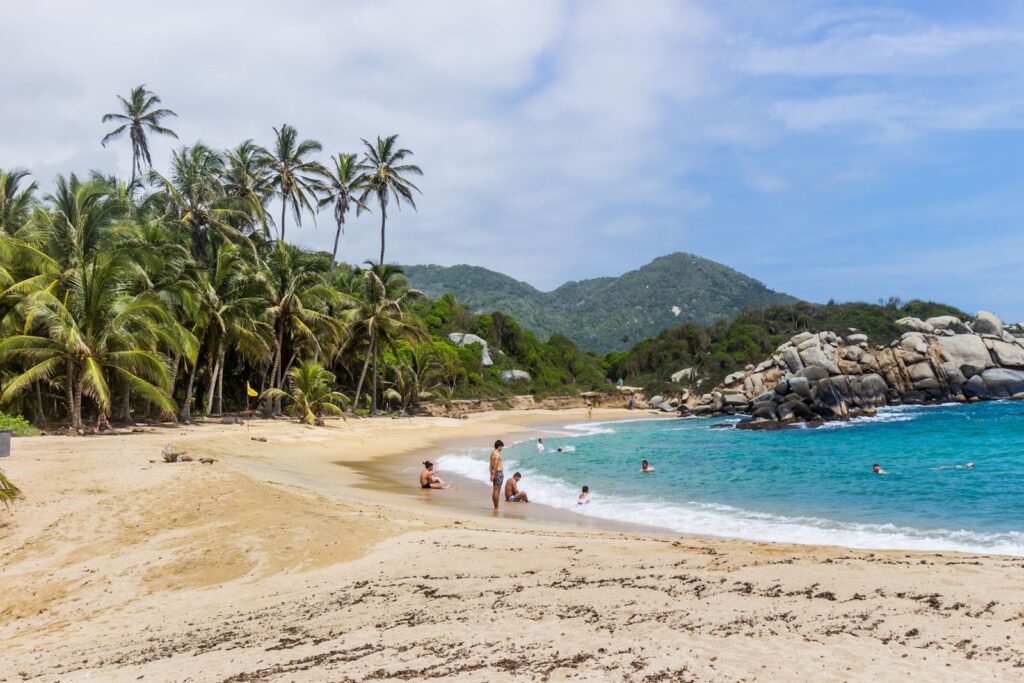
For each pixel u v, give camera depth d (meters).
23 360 30.25
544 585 8.82
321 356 50.44
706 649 5.92
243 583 10.68
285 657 6.49
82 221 32.31
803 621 6.75
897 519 15.95
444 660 5.96
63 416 36.28
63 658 7.71
